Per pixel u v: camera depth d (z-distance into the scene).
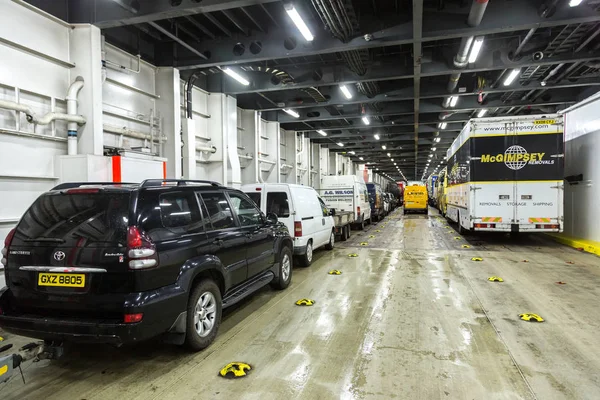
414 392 3.06
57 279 3.24
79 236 3.27
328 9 7.08
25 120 6.30
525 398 2.96
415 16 7.07
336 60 11.62
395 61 11.20
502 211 10.47
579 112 11.09
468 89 13.13
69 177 6.60
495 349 3.88
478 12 7.08
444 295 5.93
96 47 7.26
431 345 4.00
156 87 9.97
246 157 14.73
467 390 3.08
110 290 3.14
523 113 18.30
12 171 6.09
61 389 3.19
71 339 3.13
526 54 9.95
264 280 5.54
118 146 8.46
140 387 3.21
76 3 7.18
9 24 6.01
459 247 11.00
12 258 3.43
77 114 7.10
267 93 14.95
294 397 3.02
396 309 5.26
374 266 8.34
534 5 7.58
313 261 9.02
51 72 6.80
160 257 3.35
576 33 8.41
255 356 3.79
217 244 4.28
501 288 6.31
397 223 20.44
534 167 10.27
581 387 3.12
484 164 10.59
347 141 24.70
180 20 8.98
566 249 10.37
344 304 5.53
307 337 4.27
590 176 10.39
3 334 4.55
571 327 4.49
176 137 9.94
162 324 3.33
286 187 8.02
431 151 31.62
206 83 12.54
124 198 3.34
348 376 3.35
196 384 3.25
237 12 8.64
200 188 4.41
